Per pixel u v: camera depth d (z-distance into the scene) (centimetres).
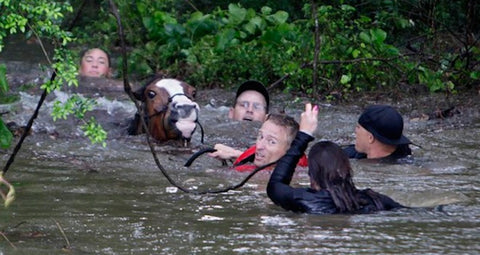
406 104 1842
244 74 2145
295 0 2678
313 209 946
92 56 1952
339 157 970
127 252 790
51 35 884
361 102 1866
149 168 1212
